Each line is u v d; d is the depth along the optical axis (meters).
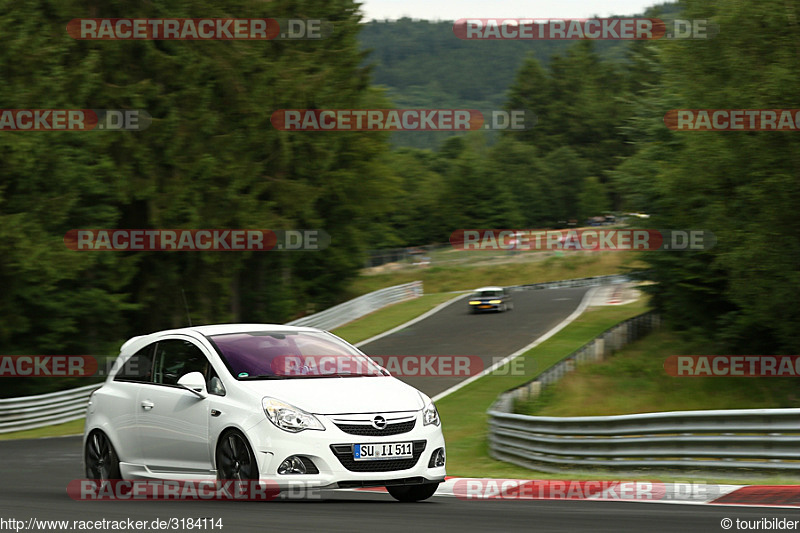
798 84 99.81
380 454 28.72
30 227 119.75
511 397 75.75
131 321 160.50
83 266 126.12
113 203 148.38
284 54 177.00
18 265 117.19
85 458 35.50
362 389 30.28
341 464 28.23
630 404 97.38
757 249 104.38
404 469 29.19
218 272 163.75
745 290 107.75
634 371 117.38
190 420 30.80
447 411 93.50
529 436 55.38
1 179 121.56
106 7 147.12
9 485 41.41
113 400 34.34
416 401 30.56
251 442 28.50
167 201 148.12
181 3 150.12
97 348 142.75
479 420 86.69
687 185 113.50
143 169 144.88
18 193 123.69
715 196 111.81
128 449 33.25
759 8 102.12
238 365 31.14
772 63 103.75
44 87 123.94
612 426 48.28
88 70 132.38
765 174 104.94
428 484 30.45
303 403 28.83
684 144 116.81
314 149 186.00
